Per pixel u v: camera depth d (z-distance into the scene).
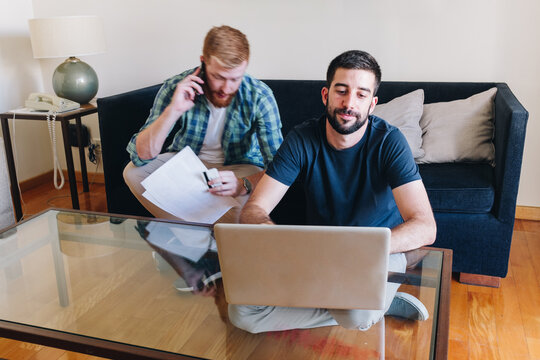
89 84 2.93
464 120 2.37
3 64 3.13
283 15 2.83
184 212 1.68
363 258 1.00
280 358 1.02
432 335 1.04
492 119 2.37
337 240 0.99
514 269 2.25
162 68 3.14
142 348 1.10
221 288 1.31
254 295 1.10
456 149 2.33
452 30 2.63
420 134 2.41
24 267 1.50
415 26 2.67
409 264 1.31
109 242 1.60
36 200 3.18
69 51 2.73
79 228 1.71
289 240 1.01
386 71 2.78
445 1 2.59
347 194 1.60
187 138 2.18
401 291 1.18
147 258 1.49
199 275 1.38
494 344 1.73
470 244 2.09
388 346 1.02
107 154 2.44
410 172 1.50
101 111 2.40
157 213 2.18
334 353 1.01
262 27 2.89
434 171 2.24
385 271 1.01
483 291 2.08
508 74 2.62
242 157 2.20
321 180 1.61
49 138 3.48
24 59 3.27
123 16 3.11
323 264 1.03
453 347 1.71
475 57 2.63
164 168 1.73
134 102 2.59
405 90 2.62
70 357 1.66
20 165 3.32
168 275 1.39
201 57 1.98
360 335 1.07
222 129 2.14
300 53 2.87
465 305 1.97
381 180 1.56
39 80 3.39
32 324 1.23
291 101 2.74
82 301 1.31
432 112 2.46
